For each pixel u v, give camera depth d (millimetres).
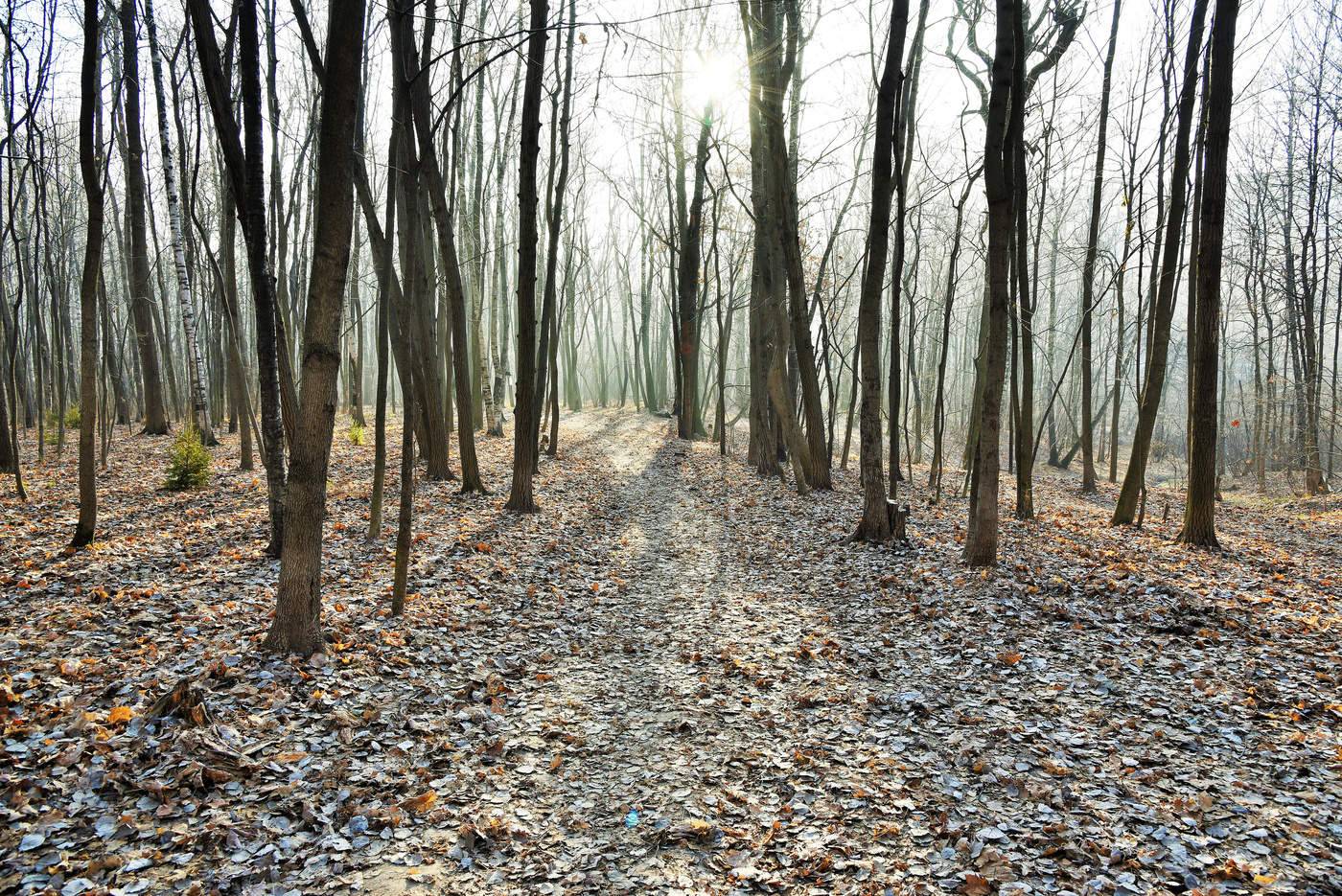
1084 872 4004
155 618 6984
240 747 4910
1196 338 12188
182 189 17922
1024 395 15219
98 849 3879
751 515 15844
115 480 14945
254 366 35125
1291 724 5621
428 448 16953
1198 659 6984
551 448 23328
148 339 22328
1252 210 29797
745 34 15492
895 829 4492
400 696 6121
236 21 10023
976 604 8914
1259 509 22234
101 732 4828
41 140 14484
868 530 12547
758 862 4250
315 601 6512
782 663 7371
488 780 5062
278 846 4102
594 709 6355
